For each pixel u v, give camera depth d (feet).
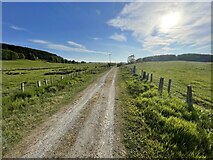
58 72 153.89
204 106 35.91
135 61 488.02
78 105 34.73
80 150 17.47
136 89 49.47
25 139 19.80
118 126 23.43
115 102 36.76
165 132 20.38
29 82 82.07
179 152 16.31
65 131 21.97
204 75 112.37
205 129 21.95
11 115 27.94
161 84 42.29
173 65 251.19
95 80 80.23
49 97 41.39
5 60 418.51
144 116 26.66
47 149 17.66
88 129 22.53
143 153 16.97
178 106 28.73
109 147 18.02
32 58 550.77
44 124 24.36
